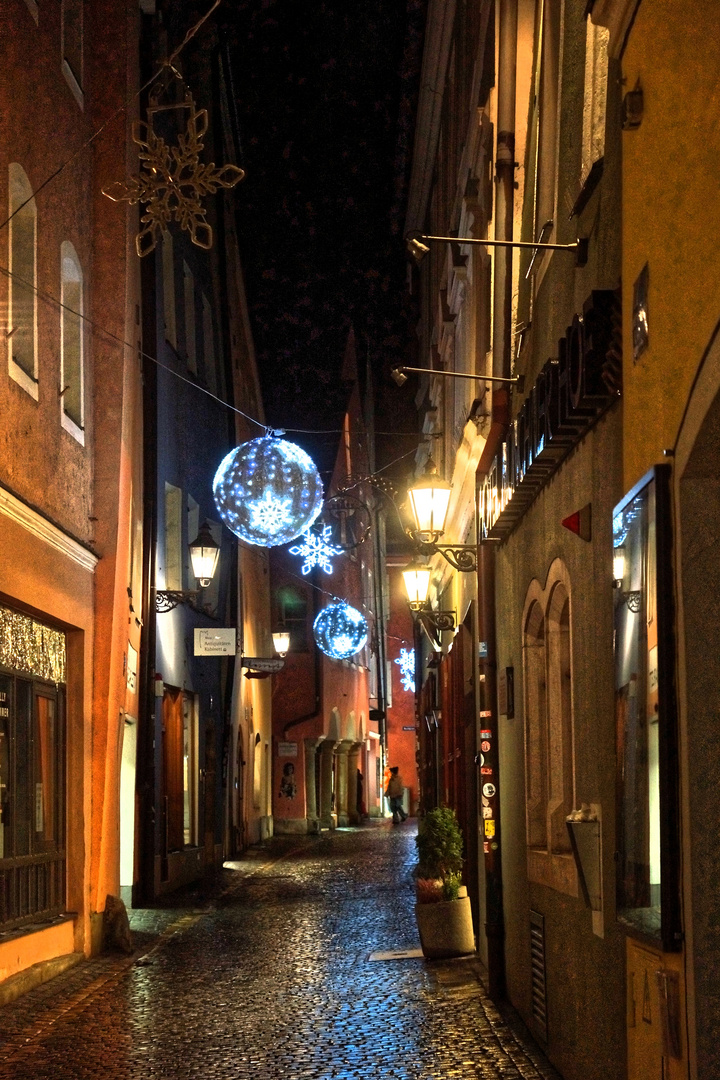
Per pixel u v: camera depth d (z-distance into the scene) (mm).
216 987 12484
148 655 19812
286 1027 10344
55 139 14711
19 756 13102
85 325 16125
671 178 5191
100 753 15586
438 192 23344
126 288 16703
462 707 15867
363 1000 11469
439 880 13828
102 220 16578
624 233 6172
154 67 18641
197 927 17375
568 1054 7988
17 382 12883
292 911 18875
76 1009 11484
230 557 28656
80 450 15570
